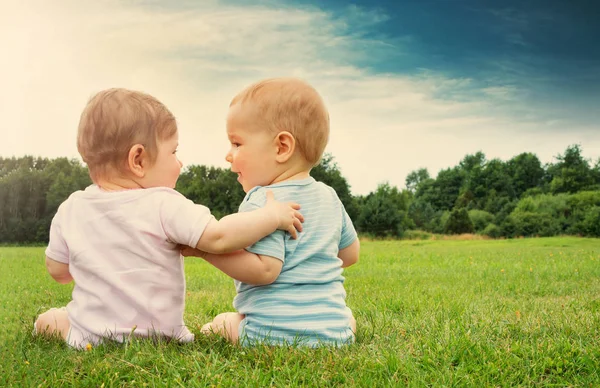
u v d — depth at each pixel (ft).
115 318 6.40
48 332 6.92
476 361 6.48
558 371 6.18
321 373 5.82
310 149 7.16
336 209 7.50
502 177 106.83
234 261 6.45
